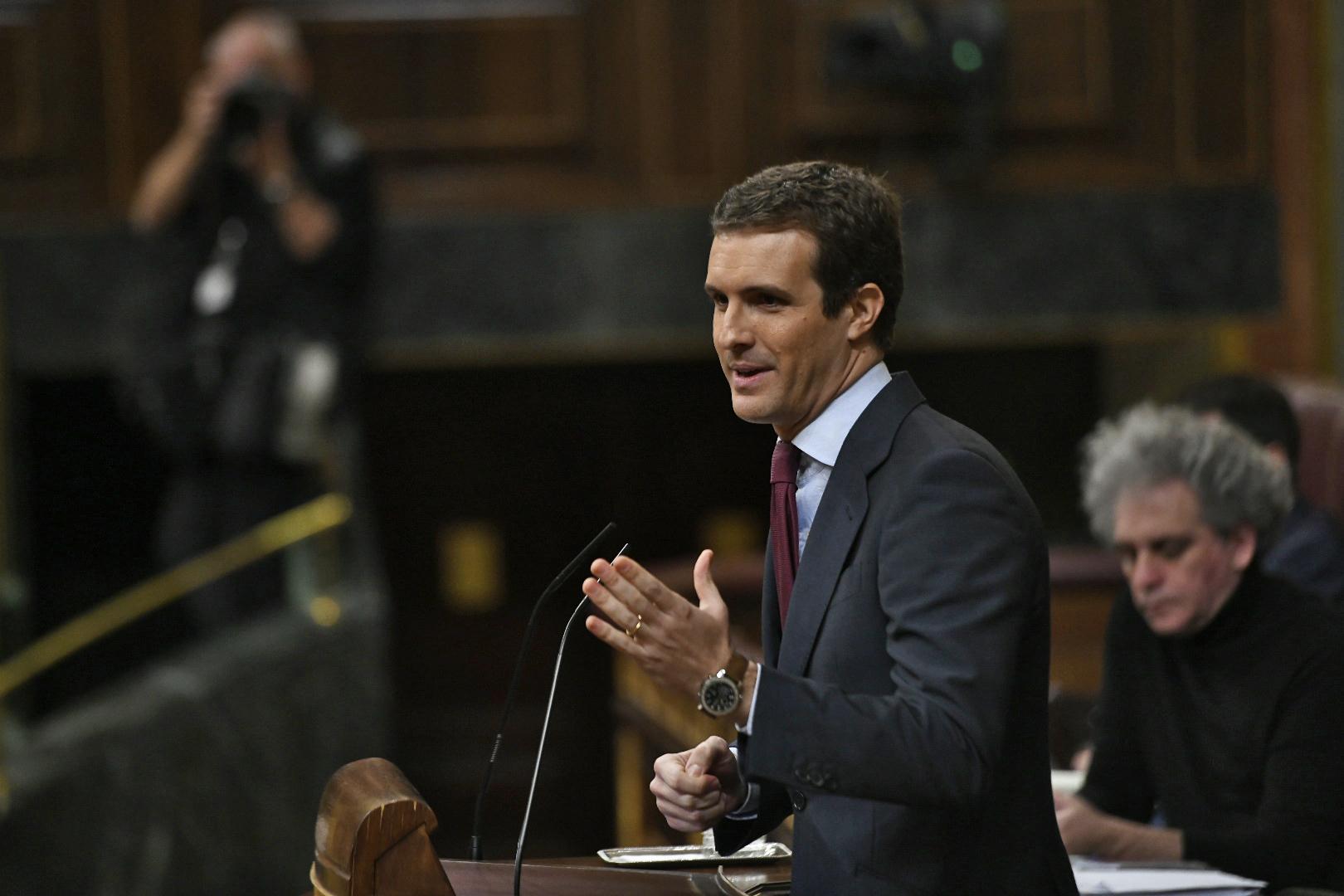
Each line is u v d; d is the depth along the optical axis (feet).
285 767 64.59
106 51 79.20
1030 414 92.89
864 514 22.56
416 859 22.30
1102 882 29.99
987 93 75.56
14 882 55.06
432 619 94.99
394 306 79.66
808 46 78.74
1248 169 78.38
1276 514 33.58
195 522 66.08
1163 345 84.53
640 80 79.51
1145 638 35.45
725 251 22.76
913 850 22.74
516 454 95.81
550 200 79.82
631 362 95.55
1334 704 32.68
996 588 21.31
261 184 65.36
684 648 20.71
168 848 59.77
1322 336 77.92
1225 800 33.76
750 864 28.68
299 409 64.64
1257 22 77.92
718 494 96.27
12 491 76.43
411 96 79.61
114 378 94.27
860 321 22.91
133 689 61.41
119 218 79.30
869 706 20.51
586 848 92.68
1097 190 78.54
